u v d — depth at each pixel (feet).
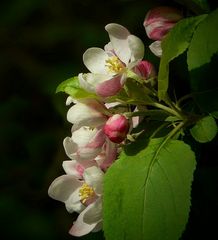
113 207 1.47
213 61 1.60
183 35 1.53
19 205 2.73
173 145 1.51
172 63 1.85
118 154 1.57
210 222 1.69
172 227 1.45
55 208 2.75
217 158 1.70
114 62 1.58
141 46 1.55
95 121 1.56
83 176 1.60
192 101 1.67
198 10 1.66
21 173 2.82
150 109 1.65
